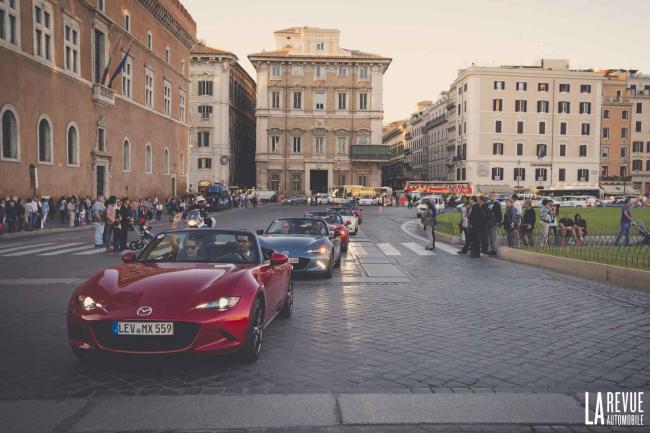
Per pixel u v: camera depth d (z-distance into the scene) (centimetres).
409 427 412
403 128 12719
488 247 1786
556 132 8031
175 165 5597
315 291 1060
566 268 1360
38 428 405
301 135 7331
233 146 7756
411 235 2681
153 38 4931
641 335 714
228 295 548
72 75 3447
